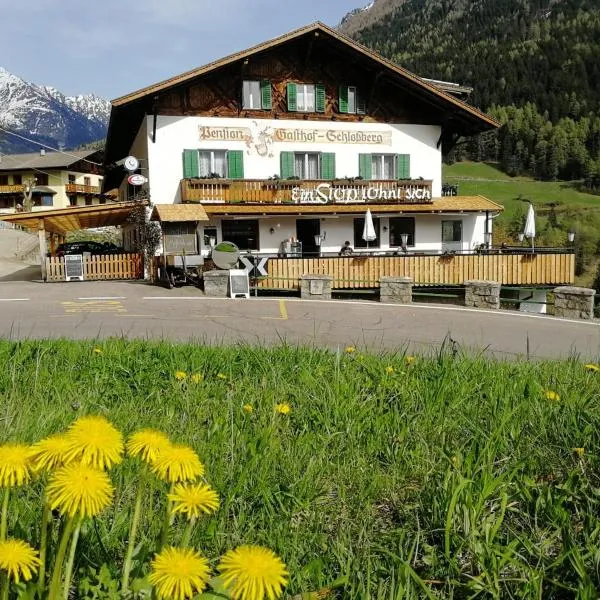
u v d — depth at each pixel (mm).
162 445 1240
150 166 22891
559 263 22844
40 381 4836
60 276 21391
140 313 13297
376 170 25734
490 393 4398
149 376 5258
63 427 3404
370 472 3139
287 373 5414
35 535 1876
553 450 3395
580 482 2889
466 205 25266
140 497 1403
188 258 18578
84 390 4688
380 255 21688
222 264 18625
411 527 2568
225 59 22609
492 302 15273
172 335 10305
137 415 3936
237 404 4297
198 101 23281
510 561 2143
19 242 46281
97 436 1030
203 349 6676
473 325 12469
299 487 2840
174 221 18984
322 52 24516
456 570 2189
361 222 25125
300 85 24453
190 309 14133
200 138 23328
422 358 6156
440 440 3598
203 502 1221
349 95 24969
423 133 25891
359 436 3621
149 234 21531
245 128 23828
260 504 2664
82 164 75062
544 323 12930
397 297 16297
